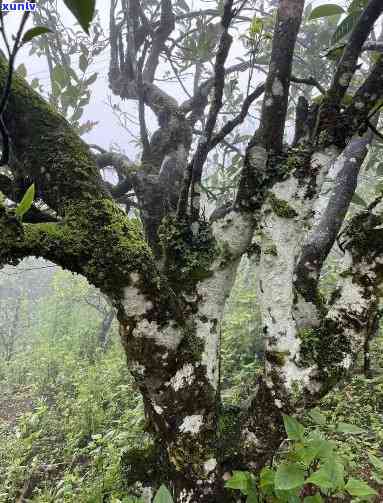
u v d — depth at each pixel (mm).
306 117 1834
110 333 8367
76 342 7922
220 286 1983
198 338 1947
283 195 1787
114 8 3191
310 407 1784
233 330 5398
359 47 1597
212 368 1949
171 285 1979
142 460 2197
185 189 1866
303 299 2072
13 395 6867
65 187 1637
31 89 1722
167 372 1750
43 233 1505
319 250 2170
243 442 1943
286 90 1757
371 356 4164
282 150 1863
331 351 1739
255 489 1792
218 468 1910
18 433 4531
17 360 8180
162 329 1699
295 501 1828
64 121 1760
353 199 2678
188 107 3045
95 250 1584
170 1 3148
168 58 3270
